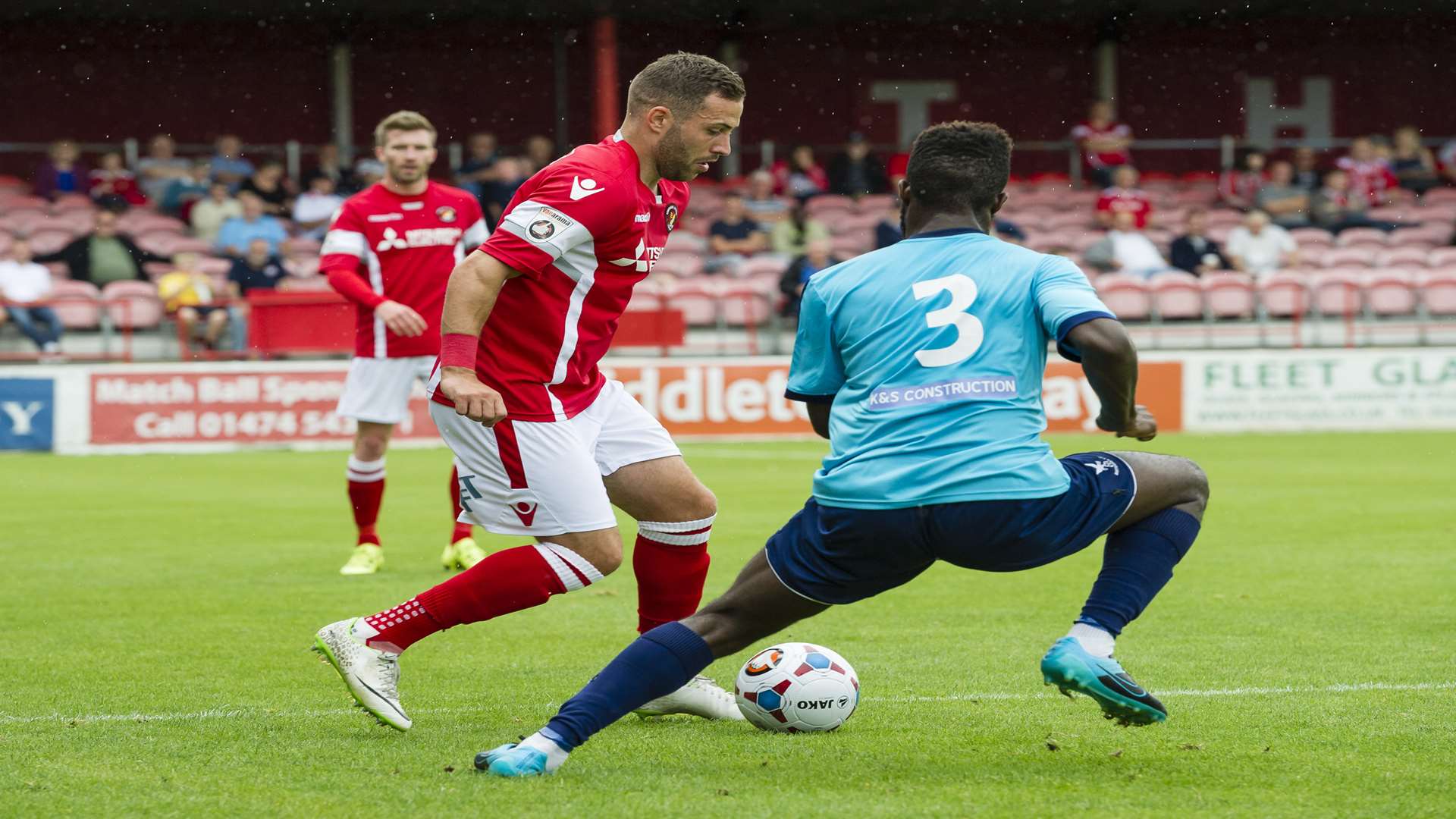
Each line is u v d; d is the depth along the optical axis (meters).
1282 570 27.62
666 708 15.39
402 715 14.61
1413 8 92.00
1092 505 12.45
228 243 69.44
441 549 31.91
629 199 14.27
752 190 81.75
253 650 20.16
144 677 18.19
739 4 84.69
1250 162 88.69
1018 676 18.08
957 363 12.43
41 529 35.53
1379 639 20.52
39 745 14.43
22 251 65.94
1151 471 12.75
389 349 27.83
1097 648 12.42
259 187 74.31
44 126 90.38
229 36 91.31
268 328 62.03
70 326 66.25
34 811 11.99
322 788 12.66
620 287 14.95
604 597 25.34
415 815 11.77
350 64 93.69
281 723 15.45
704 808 11.95
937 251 12.83
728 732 14.99
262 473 50.38
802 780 12.89
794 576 12.63
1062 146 89.25
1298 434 64.62
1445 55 102.88
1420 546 31.05
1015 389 12.41
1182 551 12.80
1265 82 103.06
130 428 58.88
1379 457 53.22
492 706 16.41
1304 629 21.36
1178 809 11.92
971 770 13.27
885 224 71.31
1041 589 25.78
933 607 23.75
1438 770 13.23
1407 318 76.69
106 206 75.25
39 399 58.31
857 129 100.06
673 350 69.88
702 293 71.44
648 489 15.70
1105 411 12.50
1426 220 86.25
